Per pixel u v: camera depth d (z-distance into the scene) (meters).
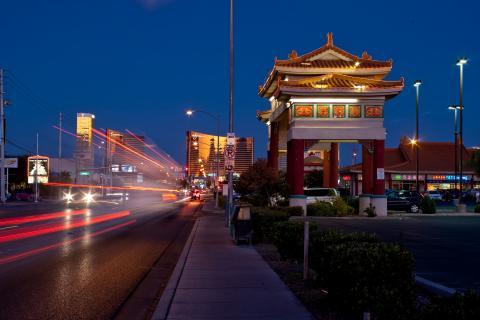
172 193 155.25
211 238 21.95
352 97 39.03
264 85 47.38
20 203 70.00
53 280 12.36
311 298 9.57
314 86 38.72
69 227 28.59
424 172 69.12
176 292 10.28
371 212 38.34
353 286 7.56
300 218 36.62
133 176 180.75
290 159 40.34
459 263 14.73
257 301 9.43
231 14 28.56
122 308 9.72
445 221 34.25
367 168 41.41
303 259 12.51
